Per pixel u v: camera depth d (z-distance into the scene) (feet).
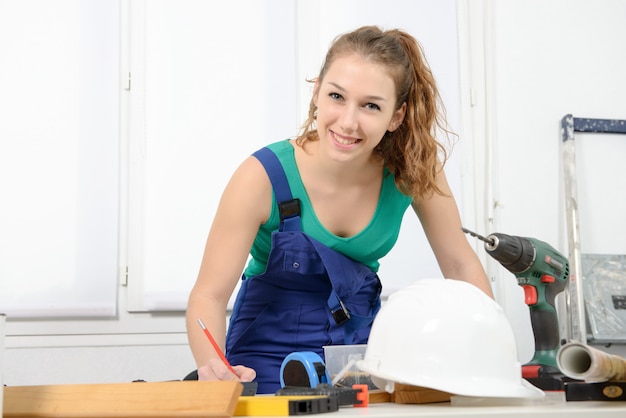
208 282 5.41
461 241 6.07
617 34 10.90
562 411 3.05
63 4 9.67
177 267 9.61
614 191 10.62
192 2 9.90
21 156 9.47
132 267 9.52
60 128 9.55
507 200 10.38
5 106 9.50
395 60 5.13
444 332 3.62
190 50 9.84
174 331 9.58
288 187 5.60
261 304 5.79
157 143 9.70
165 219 9.64
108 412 3.12
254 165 5.57
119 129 9.64
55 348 9.35
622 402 3.63
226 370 4.19
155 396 3.14
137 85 9.71
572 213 10.17
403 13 10.31
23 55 9.57
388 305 3.86
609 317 10.05
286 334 5.75
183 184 9.70
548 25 10.75
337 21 10.14
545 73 10.66
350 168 5.59
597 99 10.73
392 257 10.03
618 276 10.25
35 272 9.36
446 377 3.57
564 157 10.38
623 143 10.74
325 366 4.27
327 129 5.09
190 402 3.06
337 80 4.97
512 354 3.73
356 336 5.82
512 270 5.43
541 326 5.35
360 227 5.84
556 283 5.46
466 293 3.75
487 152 10.40
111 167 9.58
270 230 5.76
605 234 10.52
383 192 5.90
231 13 9.95
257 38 9.97
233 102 9.86
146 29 9.78
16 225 9.39
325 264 5.60
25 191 9.44
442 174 6.09
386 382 3.98
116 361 9.44
